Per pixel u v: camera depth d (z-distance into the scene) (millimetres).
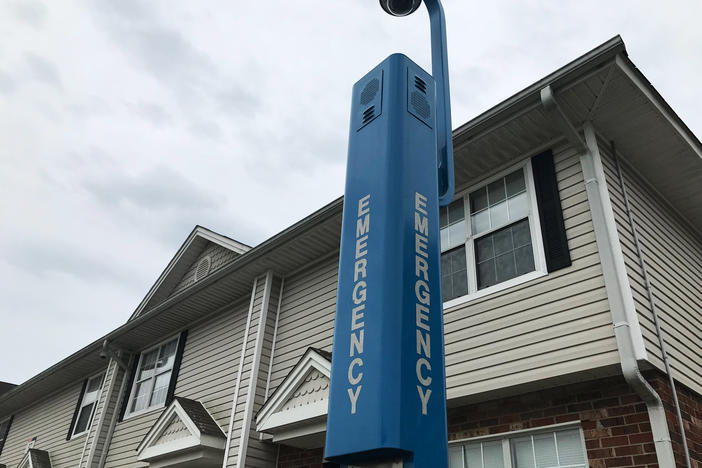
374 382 1699
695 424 4340
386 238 1963
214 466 7812
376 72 2566
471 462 4879
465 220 5902
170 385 9523
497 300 5141
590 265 4625
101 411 10508
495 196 5766
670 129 5316
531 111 5148
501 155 5754
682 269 5773
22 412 15156
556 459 4348
